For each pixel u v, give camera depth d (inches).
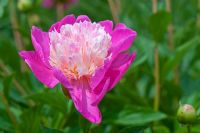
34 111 36.1
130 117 38.1
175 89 46.1
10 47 48.9
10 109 41.5
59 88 37.6
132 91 43.8
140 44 48.7
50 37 30.7
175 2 61.0
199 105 36.5
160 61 47.9
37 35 31.1
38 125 36.6
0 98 41.6
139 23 52.9
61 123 39.1
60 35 30.7
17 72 45.9
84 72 30.2
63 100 35.9
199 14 56.7
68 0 57.3
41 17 59.5
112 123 38.4
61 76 28.9
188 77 50.5
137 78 48.9
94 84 29.5
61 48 30.3
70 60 30.1
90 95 29.9
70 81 30.6
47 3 64.6
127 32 30.7
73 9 70.7
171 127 43.0
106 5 63.2
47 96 35.6
